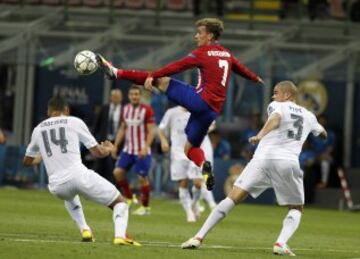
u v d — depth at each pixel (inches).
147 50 3425.2
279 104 1435.8
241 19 3580.2
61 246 1352.1
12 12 3612.2
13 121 3609.7
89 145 1419.8
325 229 2224.4
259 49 3405.5
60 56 3447.3
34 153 1450.5
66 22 3535.9
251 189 1439.5
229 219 2393.0
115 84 3597.4
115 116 2832.2
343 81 3511.3
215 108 1477.6
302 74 3383.4
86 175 1405.0
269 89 3449.8
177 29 3491.6
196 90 1478.8
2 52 3523.6
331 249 1640.0
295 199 1440.7
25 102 3595.0
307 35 3469.5
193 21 3592.5
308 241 1809.8
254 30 3555.6
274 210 2970.0
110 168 3105.3
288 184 1432.1
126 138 2431.1
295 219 1438.2
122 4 3700.8
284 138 1432.1
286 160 1422.2
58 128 1416.1
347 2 3563.0
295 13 3654.0
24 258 1211.2
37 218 1996.8
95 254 1274.6
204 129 1486.2
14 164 3378.4
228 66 1488.7
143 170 2402.8
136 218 2235.5
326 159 3341.5
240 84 3489.2
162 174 3257.9
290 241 1782.7
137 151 2416.3
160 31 3499.0
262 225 2229.3
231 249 1504.7
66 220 1984.5
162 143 2341.3
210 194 2428.6
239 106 3499.0
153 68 3363.7
